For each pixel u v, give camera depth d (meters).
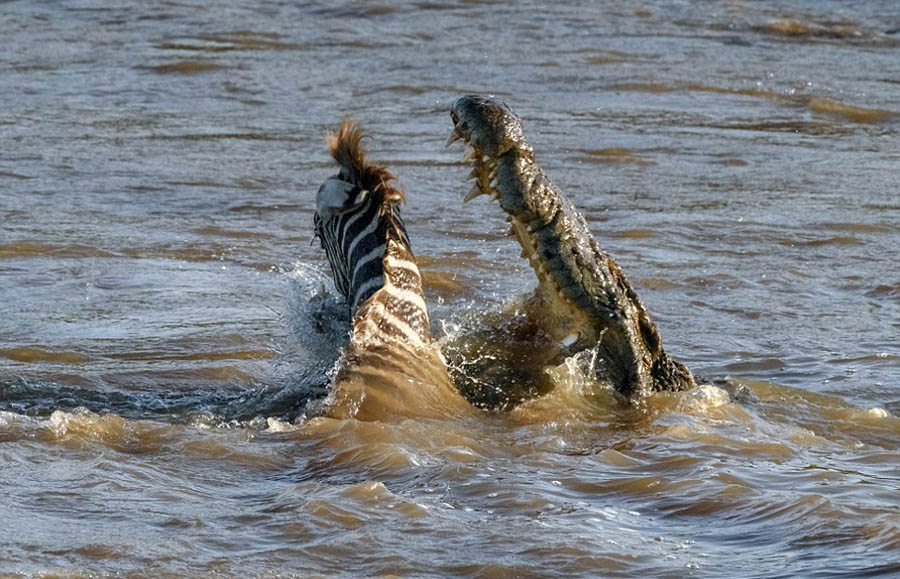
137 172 49.03
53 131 56.47
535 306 24.52
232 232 40.09
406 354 23.62
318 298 28.28
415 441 21.86
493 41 82.62
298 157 52.59
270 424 22.75
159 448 21.66
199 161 51.28
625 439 22.34
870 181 49.94
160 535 17.64
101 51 76.69
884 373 27.16
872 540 17.45
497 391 24.06
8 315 30.56
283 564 16.78
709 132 59.69
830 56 80.31
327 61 75.75
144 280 34.19
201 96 65.94
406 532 17.80
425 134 57.47
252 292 33.12
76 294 32.66
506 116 22.05
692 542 17.61
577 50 79.81
